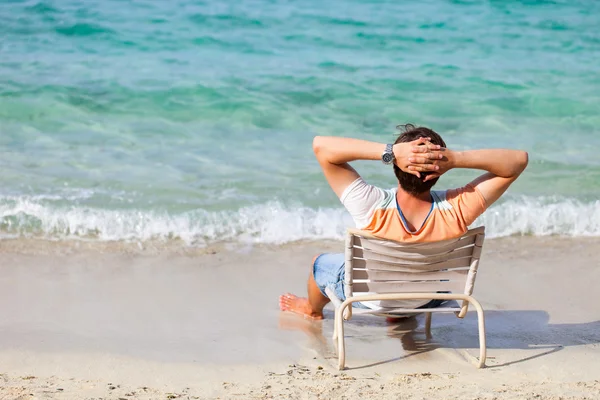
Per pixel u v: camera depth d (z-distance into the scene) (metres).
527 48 20.14
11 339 6.48
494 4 23.69
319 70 17.52
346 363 6.18
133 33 19.39
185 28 20.05
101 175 11.29
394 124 14.45
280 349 6.49
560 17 22.80
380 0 23.52
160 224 9.67
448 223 5.57
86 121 13.84
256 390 5.37
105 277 8.22
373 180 11.38
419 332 6.97
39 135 13.05
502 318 7.32
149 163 11.92
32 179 10.96
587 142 13.73
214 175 11.48
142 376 5.79
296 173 11.69
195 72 16.84
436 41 20.38
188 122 14.06
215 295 7.80
